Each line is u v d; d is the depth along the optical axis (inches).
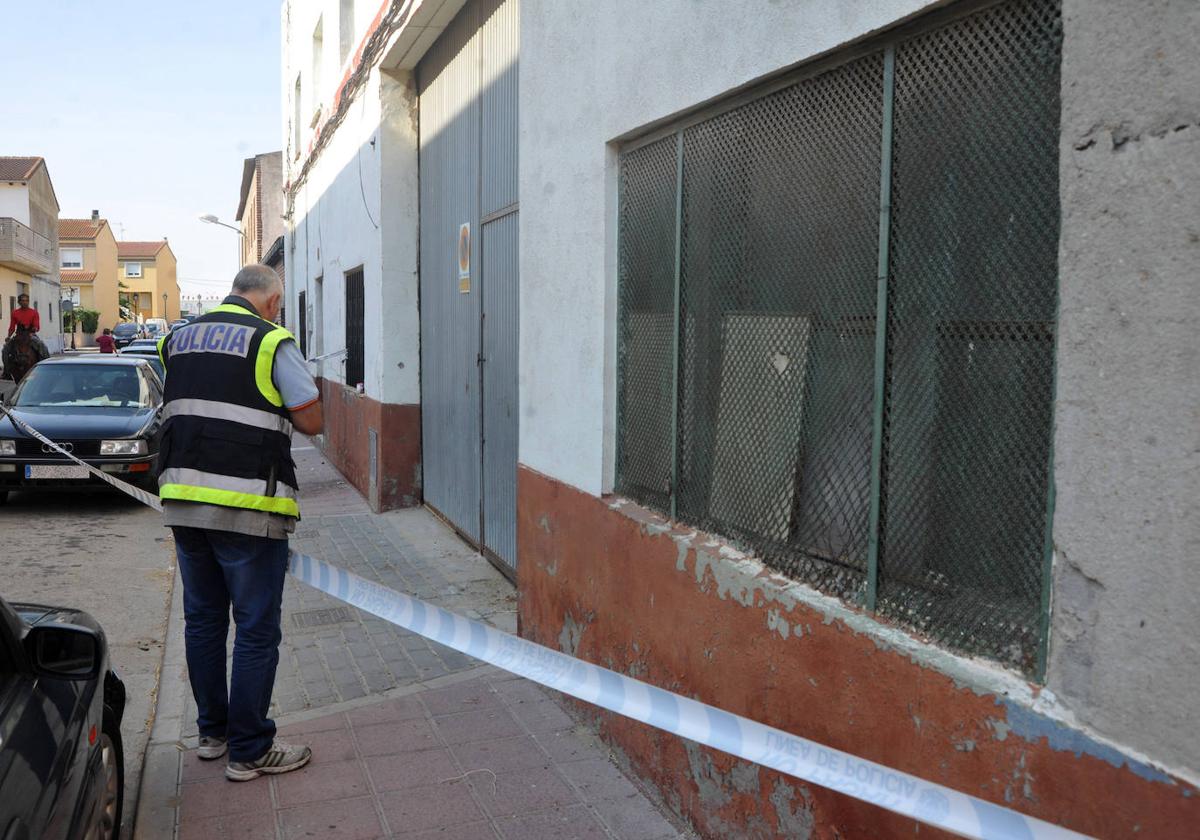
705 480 133.6
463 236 305.9
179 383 149.0
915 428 94.3
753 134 120.5
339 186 481.1
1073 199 72.1
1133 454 67.5
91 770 105.3
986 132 85.0
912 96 93.7
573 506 171.3
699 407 134.7
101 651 115.6
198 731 172.1
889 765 93.0
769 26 112.2
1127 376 67.9
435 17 306.8
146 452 389.1
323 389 553.6
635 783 150.7
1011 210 82.5
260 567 148.6
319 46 578.9
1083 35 71.0
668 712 96.0
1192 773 63.6
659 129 143.7
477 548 303.0
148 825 138.8
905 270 95.3
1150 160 65.7
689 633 131.1
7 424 381.7
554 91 177.2
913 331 94.3
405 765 157.8
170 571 297.1
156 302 4035.4
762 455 120.1
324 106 517.0
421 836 135.9
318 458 560.7
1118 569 68.9
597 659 161.5
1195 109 62.6
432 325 354.9
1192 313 63.0
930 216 91.9
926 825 89.7
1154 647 66.1
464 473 315.6
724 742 91.5
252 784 151.1
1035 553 80.4
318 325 587.5
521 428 200.1
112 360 452.8
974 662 85.1
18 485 374.3
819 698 103.7
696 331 135.3
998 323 84.1
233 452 145.6
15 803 80.9
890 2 92.4
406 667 203.3
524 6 192.2
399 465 374.3
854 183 102.5
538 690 189.9
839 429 106.0
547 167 181.3
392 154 367.6
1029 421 80.9
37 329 861.2
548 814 141.9
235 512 145.0
